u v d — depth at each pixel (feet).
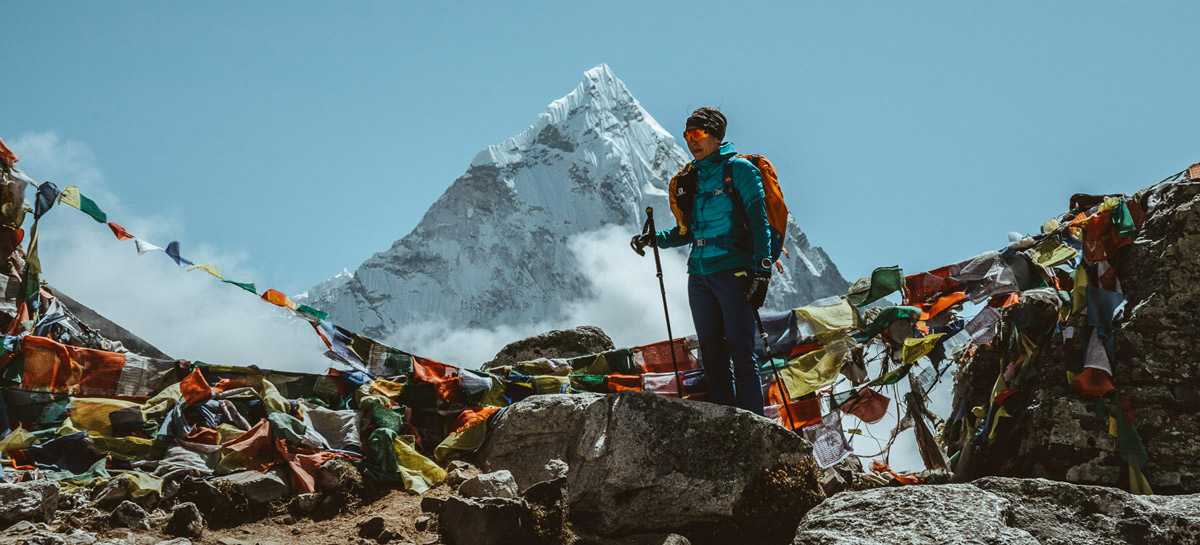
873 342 29.09
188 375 24.59
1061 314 26.35
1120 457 23.62
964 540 15.53
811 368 27.45
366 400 24.47
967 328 28.68
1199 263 24.43
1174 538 15.89
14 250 26.02
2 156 25.58
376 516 19.10
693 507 19.53
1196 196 24.88
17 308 25.53
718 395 23.73
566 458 21.65
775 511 19.56
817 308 28.07
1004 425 26.76
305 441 22.17
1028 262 29.17
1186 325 24.17
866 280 28.37
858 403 27.96
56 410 23.07
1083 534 16.30
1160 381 23.89
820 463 26.37
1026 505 16.88
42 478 20.07
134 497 19.27
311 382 25.95
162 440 22.33
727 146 23.47
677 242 24.49
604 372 28.45
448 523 18.45
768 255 22.38
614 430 20.43
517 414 22.79
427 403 25.88
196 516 18.69
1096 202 30.60
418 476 21.86
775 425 20.34
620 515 19.63
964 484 17.33
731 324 22.90
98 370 24.23
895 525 16.14
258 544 18.25
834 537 15.83
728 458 19.94
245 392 24.93
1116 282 25.91
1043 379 25.96
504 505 18.33
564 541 18.92
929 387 29.01
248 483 19.94
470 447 23.22
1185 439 23.40
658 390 27.76
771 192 22.91
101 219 26.20
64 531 17.74
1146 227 26.05
